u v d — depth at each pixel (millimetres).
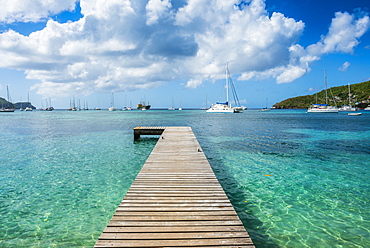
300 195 7242
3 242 4770
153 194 5348
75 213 6066
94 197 7121
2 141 18391
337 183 8328
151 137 21047
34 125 34750
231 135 21906
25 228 5316
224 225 3971
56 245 4672
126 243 3418
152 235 3631
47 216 5898
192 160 8625
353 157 12453
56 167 10594
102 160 11977
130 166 10797
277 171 9875
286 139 19188
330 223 5539
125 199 5051
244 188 7875
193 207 4672
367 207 6383
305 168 10312
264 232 5152
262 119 48125
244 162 11469
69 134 23078
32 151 14367
